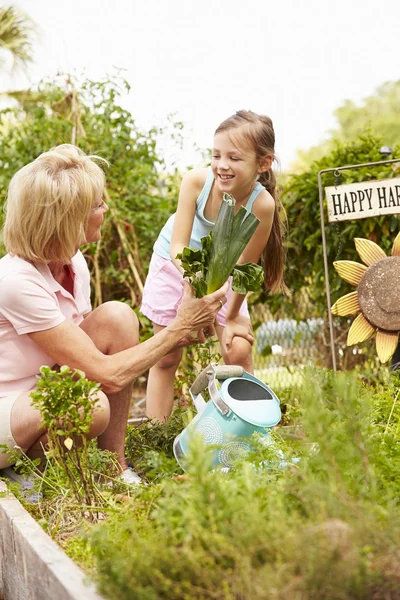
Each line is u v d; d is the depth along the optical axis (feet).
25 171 7.82
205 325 8.03
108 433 8.36
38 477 7.20
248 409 6.95
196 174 10.50
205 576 4.09
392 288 10.43
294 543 3.98
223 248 7.81
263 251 11.04
